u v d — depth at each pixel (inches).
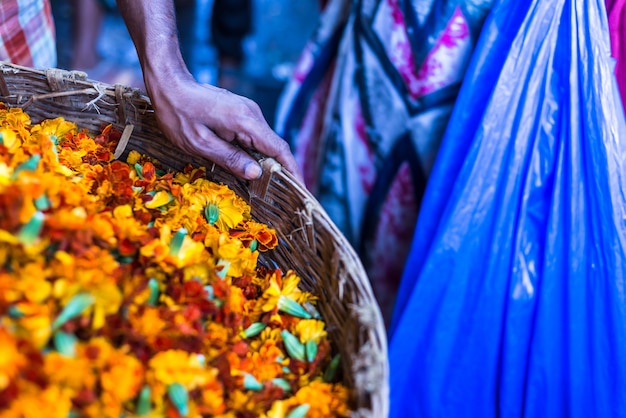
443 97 34.9
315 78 41.3
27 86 31.6
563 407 33.0
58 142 30.0
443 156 33.2
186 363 21.3
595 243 31.2
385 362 22.8
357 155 37.6
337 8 40.1
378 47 36.2
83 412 20.2
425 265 32.3
